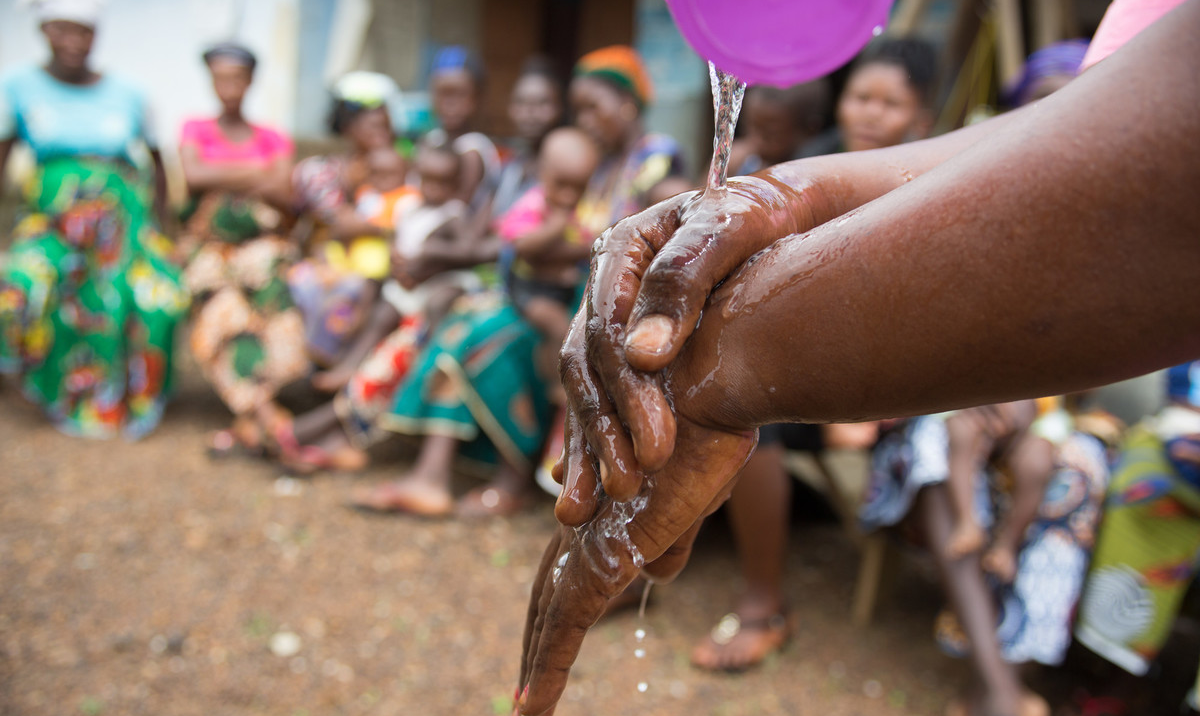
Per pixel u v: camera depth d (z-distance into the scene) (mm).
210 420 4520
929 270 594
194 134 4195
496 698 2391
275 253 4105
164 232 4777
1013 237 562
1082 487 2463
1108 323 548
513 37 8039
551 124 3908
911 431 2639
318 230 4391
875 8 773
